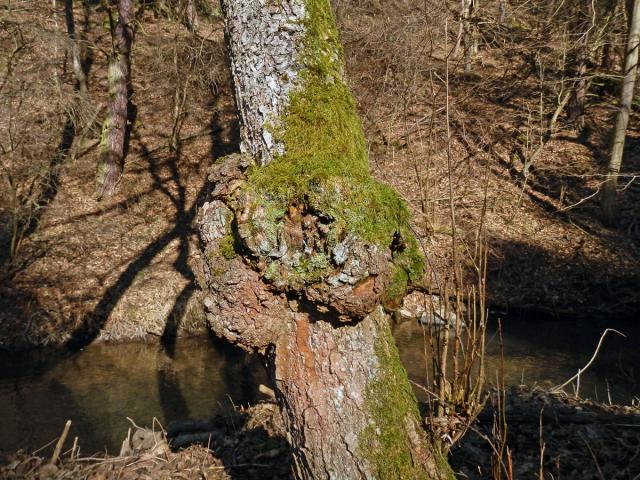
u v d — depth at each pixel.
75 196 15.41
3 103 12.62
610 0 15.21
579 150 16.70
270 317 2.46
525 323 11.83
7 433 7.58
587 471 3.97
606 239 13.81
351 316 2.35
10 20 13.73
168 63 18.08
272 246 2.29
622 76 13.84
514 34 13.47
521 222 14.24
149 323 11.56
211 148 17.72
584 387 8.59
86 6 23.44
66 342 11.28
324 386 2.45
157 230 14.45
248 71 2.56
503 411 2.74
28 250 13.20
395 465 2.44
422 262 2.54
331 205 2.24
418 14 9.37
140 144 17.75
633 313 12.12
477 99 12.59
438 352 3.00
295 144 2.45
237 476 4.11
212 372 9.90
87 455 6.76
